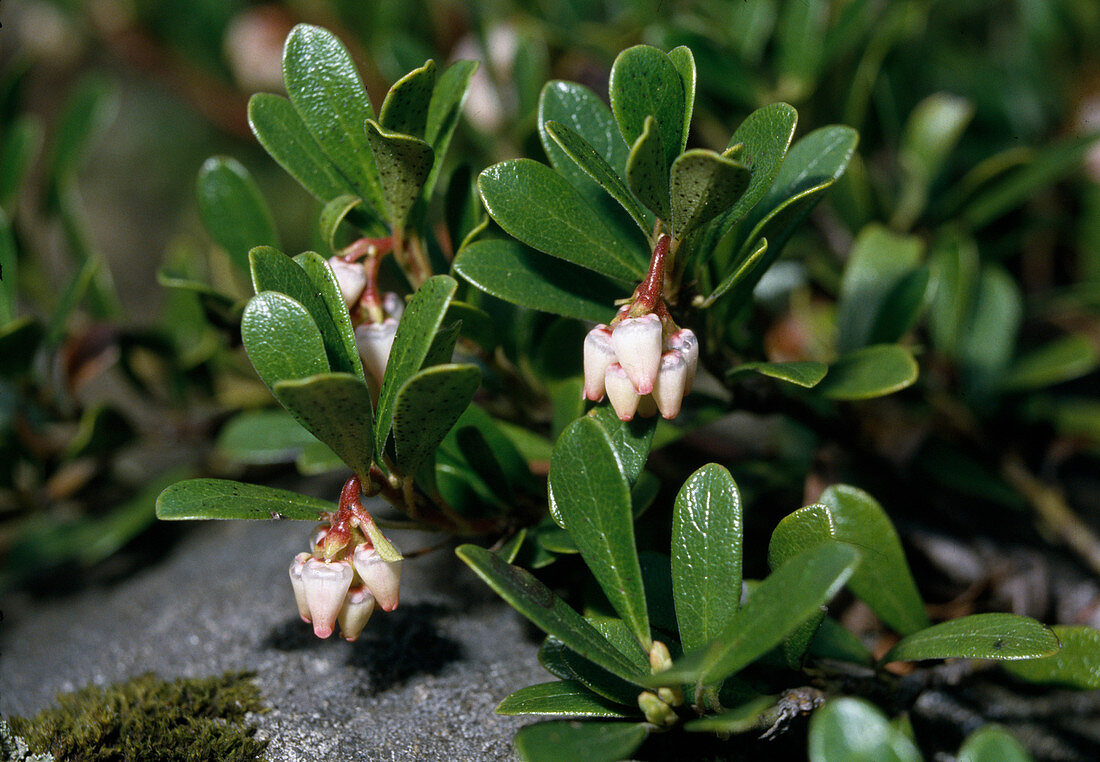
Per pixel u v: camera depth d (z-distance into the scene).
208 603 0.22
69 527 0.25
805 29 0.25
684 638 0.18
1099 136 0.25
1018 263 0.31
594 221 0.19
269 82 0.32
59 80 0.45
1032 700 0.21
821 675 0.20
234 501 0.18
